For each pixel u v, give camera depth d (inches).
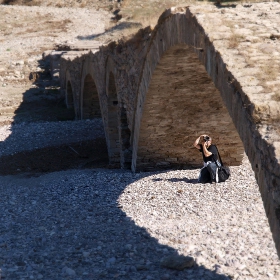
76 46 1435.8
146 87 493.7
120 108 633.6
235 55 294.7
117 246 369.7
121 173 609.0
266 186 230.2
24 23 1962.4
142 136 562.3
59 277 316.5
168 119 540.1
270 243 350.6
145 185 531.8
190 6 360.8
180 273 314.8
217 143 576.7
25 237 401.4
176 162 602.2
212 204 449.1
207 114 537.6
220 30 322.7
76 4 2134.6
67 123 1044.5
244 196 461.4
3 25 1948.8
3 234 412.2
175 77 466.0
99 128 988.6
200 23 330.3
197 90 494.3
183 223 407.2
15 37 1839.3
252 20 340.5
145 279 307.6
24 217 461.4
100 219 438.3
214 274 309.1
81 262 343.3
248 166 580.7
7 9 2071.9
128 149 639.8
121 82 609.9
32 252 365.7
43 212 474.0
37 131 991.6
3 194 564.1
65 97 1305.4
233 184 500.7
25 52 1678.2
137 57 515.5
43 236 401.4
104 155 803.4
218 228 388.8
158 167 605.3
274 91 255.9
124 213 450.6
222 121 549.3
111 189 532.7
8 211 485.7
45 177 635.5
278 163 213.5
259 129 239.8
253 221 397.7
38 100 1317.7
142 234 390.3
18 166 753.0
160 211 447.5
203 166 561.0
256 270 311.9
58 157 802.8
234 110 274.7
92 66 839.7
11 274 324.2
